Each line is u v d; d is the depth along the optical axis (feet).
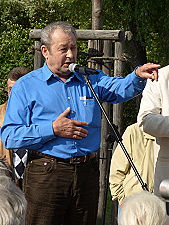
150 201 9.12
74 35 14.78
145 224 8.96
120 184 18.34
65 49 14.61
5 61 46.26
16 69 19.25
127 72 36.81
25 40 46.32
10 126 14.74
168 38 41.57
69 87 14.94
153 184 17.11
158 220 9.02
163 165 15.28
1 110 19.04
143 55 47.44
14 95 14.87
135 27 46.21
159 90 15.42
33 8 71.51
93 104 15.06
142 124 15.47
